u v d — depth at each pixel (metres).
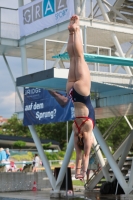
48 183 34.78
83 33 24.53
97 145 28.44
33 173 33.94
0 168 33.97
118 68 27.81
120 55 25.89
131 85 23.06
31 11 28.00
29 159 67.06
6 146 87.50
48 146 86.06
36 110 28.08
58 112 26.11
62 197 25.98
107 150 24.53
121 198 23.73
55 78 21.31
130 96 23.44
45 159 27.58
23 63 29.08
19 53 32.03
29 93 28.77
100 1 26.23
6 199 25.86
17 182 32.97
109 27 25.67
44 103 27.38
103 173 28.44
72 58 9.36
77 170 9.06
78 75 9.23
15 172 32.97
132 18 32.34
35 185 33.66
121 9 31.08
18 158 65.69
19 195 28.52
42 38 27.45
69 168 27.94
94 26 25.09
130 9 31.27
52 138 100.12
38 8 27.39
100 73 22.12
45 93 27.33
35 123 28.14
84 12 25.22
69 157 25.73
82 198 24.73
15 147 86.06
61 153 78.38
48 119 26.97
